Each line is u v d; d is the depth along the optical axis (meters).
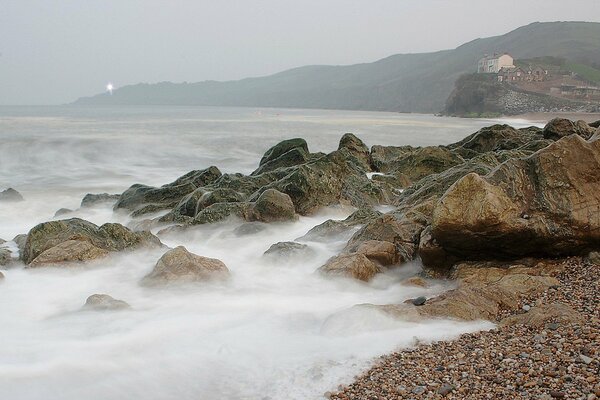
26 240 12.22
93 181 27.95
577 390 5.79
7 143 37.69
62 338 8.15
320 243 13.40
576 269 9.96
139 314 9.14
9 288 10.33
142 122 92.62
